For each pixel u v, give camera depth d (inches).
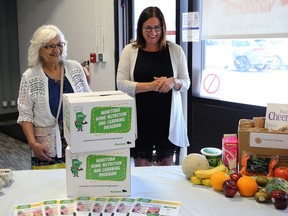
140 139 94.9
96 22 160.6
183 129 98.7
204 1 113.3
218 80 118.2
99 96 56.1
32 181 60.2
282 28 93.9
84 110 51.9
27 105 82.3
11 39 239.8
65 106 55.7
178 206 51.0
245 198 53.6
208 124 120.5
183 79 95.8
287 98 99.8
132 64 94.1
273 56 101.6
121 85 92.2
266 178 55.9
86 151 53.1
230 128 113.2
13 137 208.2
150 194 55.1
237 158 61.2
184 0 121.9
